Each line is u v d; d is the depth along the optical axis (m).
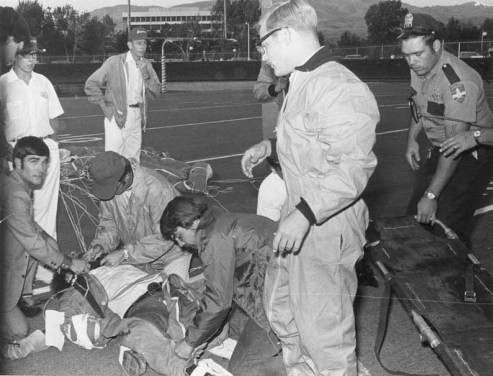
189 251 3.53
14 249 3.48
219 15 41.06
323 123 2.38
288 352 2.88
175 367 3.10
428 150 3.97
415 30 3.56
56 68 25.36
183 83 28.33
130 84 6.73
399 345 3.59
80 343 3.41
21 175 3.56
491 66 25.08
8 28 4.10
